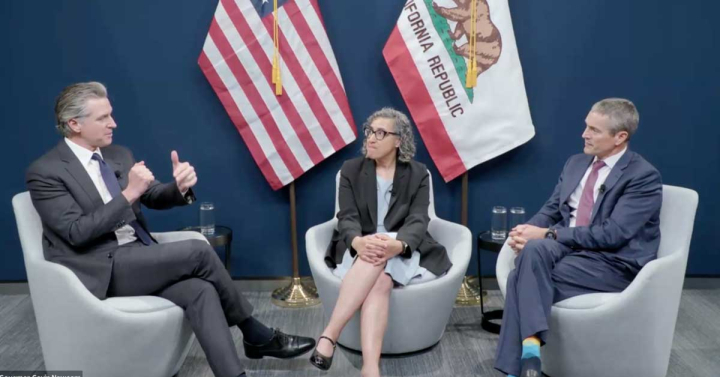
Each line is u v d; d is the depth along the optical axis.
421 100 3.79
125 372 2.74
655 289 2.73
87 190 2.83
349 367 3.15
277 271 4.12
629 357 2.80
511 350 2.80
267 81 3.79
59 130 2.89
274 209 4.04
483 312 3.67
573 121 3.95
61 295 2.66
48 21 3.81
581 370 2.85
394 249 3.06
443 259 3.30
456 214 4.04
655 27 3.86
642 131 3.96
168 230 4.05
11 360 3.23
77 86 2.87
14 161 3.94
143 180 2.75
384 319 3.02
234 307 2.97
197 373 3.10
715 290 4.11
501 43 3.73
